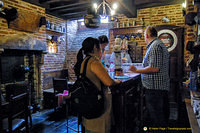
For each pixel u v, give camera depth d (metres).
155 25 4.54
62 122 3.55
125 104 2.09
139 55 4.61
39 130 3.14
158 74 2.11
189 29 3.71
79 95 1.47
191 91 2.35
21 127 2.39
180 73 4.25
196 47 2.53
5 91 3.56
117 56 2.33
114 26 5.00
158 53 2.06
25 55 4.07
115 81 1.70
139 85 2.95
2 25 3.27
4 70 3.55
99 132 1.53
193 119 1.80
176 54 4.29
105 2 3.36
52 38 5.11
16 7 3.56
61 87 4.02
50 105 4.53
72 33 6.19
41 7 4.27
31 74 4.25
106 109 1.58
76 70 1.58
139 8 4.67
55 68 5.38
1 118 1.95
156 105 2.16
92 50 1.59
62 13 5.37
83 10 5.01
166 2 4.25
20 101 2.09
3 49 3.13
